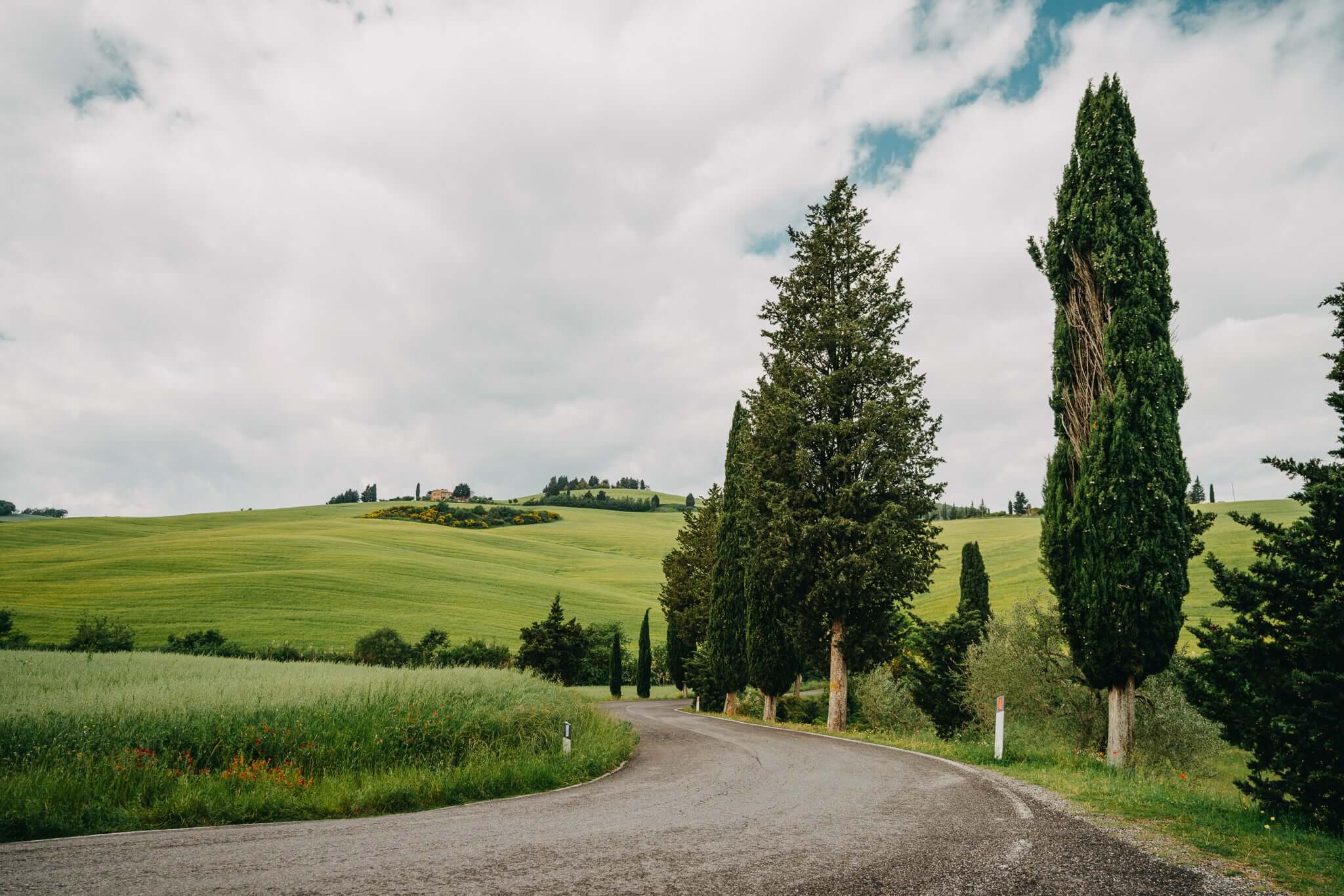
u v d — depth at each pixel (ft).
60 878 19.04
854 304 83.61
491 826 25.80
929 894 17.20
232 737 38.81
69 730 37.17
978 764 43.14
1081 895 17.16
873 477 76.89
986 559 319.06
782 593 84.53
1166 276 51.44
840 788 33.42
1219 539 228.84
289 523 481.87
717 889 17.57
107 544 343.87
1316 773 26.04
